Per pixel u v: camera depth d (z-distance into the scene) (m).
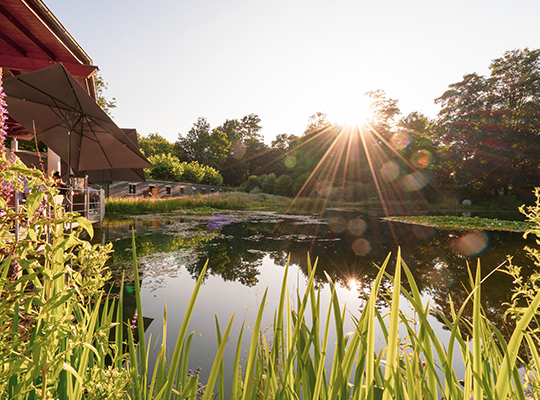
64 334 0.50
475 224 12.89
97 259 0.70
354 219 15.54
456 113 30.02
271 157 55.53
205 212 19.17
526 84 26.52
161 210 19.62
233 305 3.10
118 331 0.81
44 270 0.45
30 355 0.49
